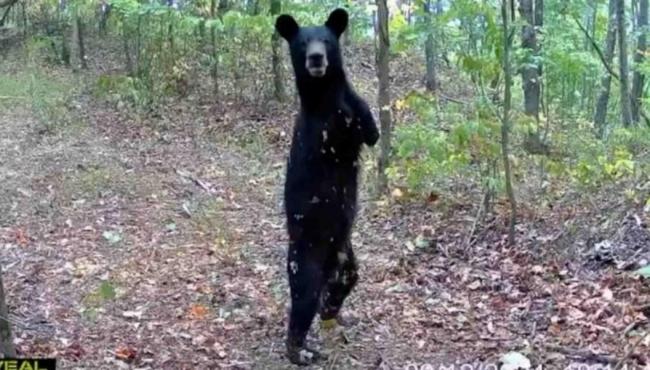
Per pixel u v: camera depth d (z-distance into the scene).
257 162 8.67
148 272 5.54
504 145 5.46
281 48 11.12
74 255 5.89
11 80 12.20
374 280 5.20
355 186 4.14
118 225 6.57
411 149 6.04
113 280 5.35
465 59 5.68
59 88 12.22
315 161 3.98
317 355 4.20
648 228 5.16
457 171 6.54
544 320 4.38
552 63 7.73
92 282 5.36
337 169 4.02
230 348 4.36
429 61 12.96
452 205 6.40
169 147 9.30
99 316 4.77
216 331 4.58
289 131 9.91
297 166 4.02
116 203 7.12
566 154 7.63
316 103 3.96
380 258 5.59
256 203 7.22
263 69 11.54
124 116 10.73
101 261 5.76
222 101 11.30
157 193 7.42
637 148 7.84
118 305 4.94
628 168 5.97
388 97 6.76
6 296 5.07
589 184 6.08
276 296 5.05
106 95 11.61
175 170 8.27
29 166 8.40
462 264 5.34
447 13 5.82
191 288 5.23
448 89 13.38
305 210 4.00
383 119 6.77
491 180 5.76
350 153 4.05
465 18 5.95
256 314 4.80
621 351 3.94
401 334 4.41
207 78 12.34
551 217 5.82
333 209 4.02
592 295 4.55
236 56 11.47
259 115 10.66
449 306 4.72
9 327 3.56
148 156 8.86
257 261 5.75
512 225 5.43
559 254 5.14
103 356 4.22
